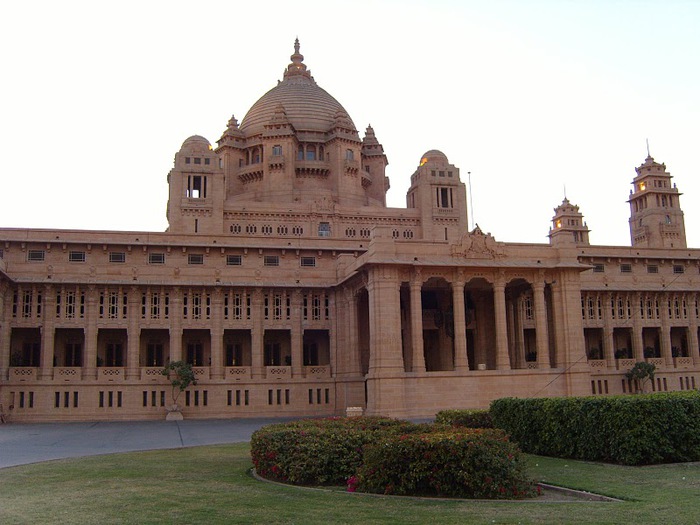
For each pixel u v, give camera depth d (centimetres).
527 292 7462
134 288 7194
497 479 2158
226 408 7181
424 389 6094
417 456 2200
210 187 8750
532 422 3344
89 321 7062
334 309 7588
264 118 10275
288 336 7938
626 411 2841
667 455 2869
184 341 7669
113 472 2725
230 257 7575
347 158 9962
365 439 2523
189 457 3334
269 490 2259
